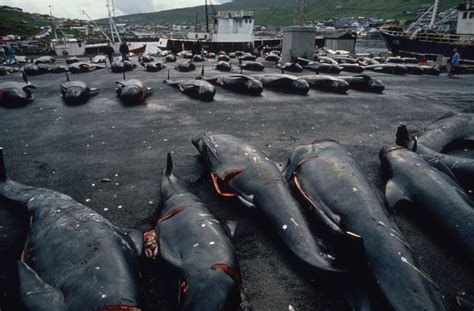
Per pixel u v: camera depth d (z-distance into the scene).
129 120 10.41
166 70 22.14
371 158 7.52
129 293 3.13
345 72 23.02
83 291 3.08
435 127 8.40
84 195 5.75
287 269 4.04
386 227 4.07
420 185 5.20
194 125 9.91
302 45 23.89
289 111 11.73
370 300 3.37
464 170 6.12
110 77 19.17
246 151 5.95
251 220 5.06
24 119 10.48
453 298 3.71
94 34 133.75
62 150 7.86
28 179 6.32
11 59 27.20
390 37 38.69
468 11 34.19
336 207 4.72
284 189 5.03
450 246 4.52
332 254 4.31
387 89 16.92
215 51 42.88
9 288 3.67
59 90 15.28
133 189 5.99
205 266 3.25
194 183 6.22
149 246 4.27
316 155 5.90
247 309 3.47
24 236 4.58
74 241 3.68
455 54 24.41
